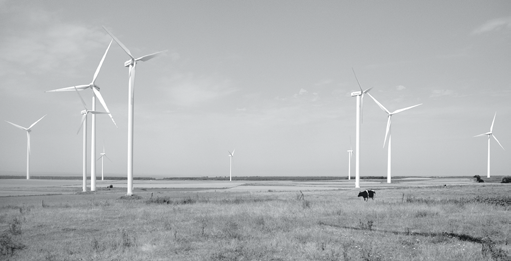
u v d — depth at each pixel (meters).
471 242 14.96
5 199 43.88
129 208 29.62
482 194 42.56
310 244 14.49
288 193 49.97
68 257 13.13
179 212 26.06
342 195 44.25
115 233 17.88
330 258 12.39
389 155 98.75
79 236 17.28
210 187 86.12
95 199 42.53
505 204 28.41
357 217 22.30
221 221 21.00
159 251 13.88
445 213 23.61
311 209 26.30
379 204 29.77
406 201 32.31
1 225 21.06
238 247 14.32
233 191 61.34
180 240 15.82
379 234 16.81
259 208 27.33
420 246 14.00
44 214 25.36
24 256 13.36
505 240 15.19
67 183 121.25
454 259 12.09
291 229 18.41
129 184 48.12
